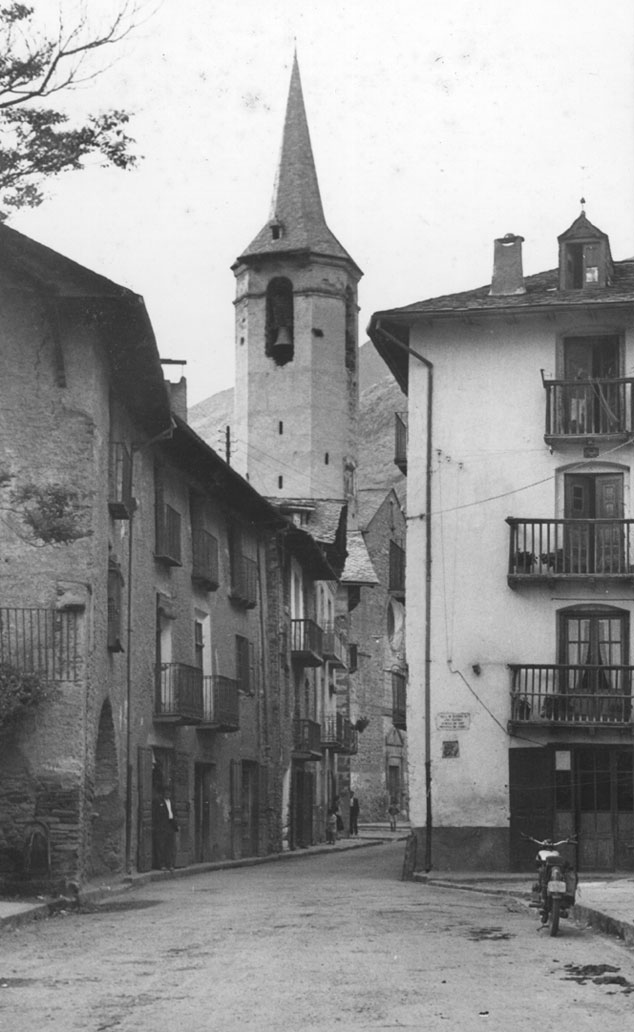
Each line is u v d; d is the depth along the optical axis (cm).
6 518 2453
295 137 7981
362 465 10812
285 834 4322
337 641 6156
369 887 2641
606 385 3191
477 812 3094
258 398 7719
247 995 1165
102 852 2662
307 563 4834
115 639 2652
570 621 3152
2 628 2403
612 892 2194
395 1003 1123
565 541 3127
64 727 2372
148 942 1580
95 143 1914
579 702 3078
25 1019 1055
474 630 3161
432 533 3206
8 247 2408
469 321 3231
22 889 2283
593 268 3288
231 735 3747
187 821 3241
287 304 7750
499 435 3216
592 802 3069
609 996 1172
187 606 3356
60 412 2483
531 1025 1027
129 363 2648
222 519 3731
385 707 8019
